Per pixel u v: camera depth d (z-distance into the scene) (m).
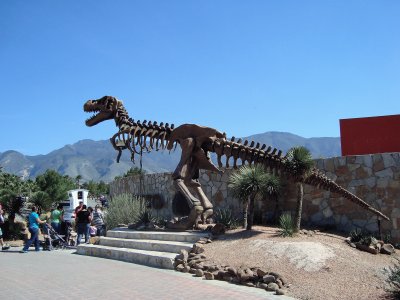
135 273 10.38
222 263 10.13
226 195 17.81
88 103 16.73
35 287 8.84
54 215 18.47
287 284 8.59
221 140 13.89
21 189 29.33
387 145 15.06
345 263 9.63
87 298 7.79
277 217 15.65
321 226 14.52
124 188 26.34
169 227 14.34
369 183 13.80
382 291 8.08
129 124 15.64
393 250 11.40
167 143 15.06
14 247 18.69
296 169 12.32
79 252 15.45
